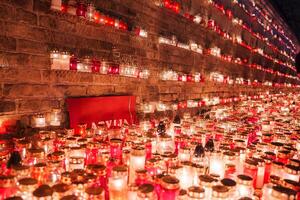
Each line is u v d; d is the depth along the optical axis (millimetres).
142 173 1816
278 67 17500
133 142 2578
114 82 4602
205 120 4508
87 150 2389
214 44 8594
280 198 1585
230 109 6922
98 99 4152
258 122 5219
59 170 1894
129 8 4852
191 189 1596
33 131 3393
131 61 4984
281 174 2137
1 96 3088
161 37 5707
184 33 6762
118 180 1789
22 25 3232
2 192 1564
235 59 10055
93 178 1708
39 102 3469
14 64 3186
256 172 2168
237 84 10906
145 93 5398
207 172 2322
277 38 16766
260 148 2838
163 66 5945
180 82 6684
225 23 9383
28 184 1523
